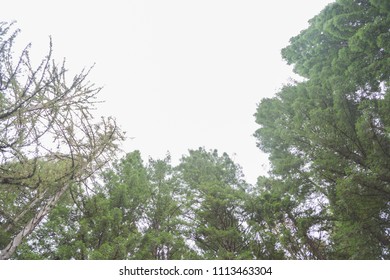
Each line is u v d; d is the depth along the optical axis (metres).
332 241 11.95
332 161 9.79
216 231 13.08
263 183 16.30
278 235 12.42
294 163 12.53
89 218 10.78
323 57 16.20
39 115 6.02
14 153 5.66
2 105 5.84
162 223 14.69
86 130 7.72
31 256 8.76
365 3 13.62
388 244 8.55
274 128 17.22
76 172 8.10
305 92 14.48
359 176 7.96
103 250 9.08
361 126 8.50
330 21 13.70
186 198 16.08
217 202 14.26
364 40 11.62
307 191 12.89
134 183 13.73
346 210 8.63
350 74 12.09
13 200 8.44
